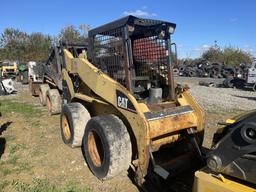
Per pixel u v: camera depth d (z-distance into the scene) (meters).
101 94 4.88
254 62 20.50
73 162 5.28
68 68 6.37
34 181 4.58
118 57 4.67
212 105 11.68
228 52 49.78
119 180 4.55
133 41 5.16
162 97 5.07
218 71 32.25
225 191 2.68
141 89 4.82
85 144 4.86
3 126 7.78
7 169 5.02
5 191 4.29
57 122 8.20
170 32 4.71
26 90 16.17
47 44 42.53
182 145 4.93
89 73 5.26
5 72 24.56
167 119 4.27
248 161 2.68
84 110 5.83
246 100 13.83
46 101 10.06
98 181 4.54
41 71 11.73
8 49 42.84
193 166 4.40
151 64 5.04
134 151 4.57
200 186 2.87
